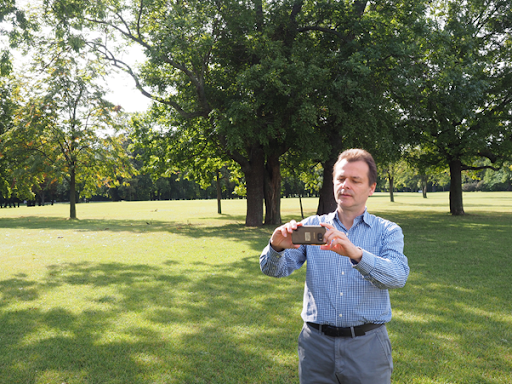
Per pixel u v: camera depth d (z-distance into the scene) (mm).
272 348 4926
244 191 31234
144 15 19859
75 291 7637
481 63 21906
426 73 17781
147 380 4152
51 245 13875
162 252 12172
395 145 19688
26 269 9734
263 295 7262
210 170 27203
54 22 16188
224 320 5922
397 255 2119
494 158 24812
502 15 23578
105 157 30875
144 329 5574
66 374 4301
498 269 9289
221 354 4750
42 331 5531
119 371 4352
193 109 19688
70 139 30219
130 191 88875
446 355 4691
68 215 35375
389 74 17234
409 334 5316
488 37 23953
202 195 103500
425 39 17562
